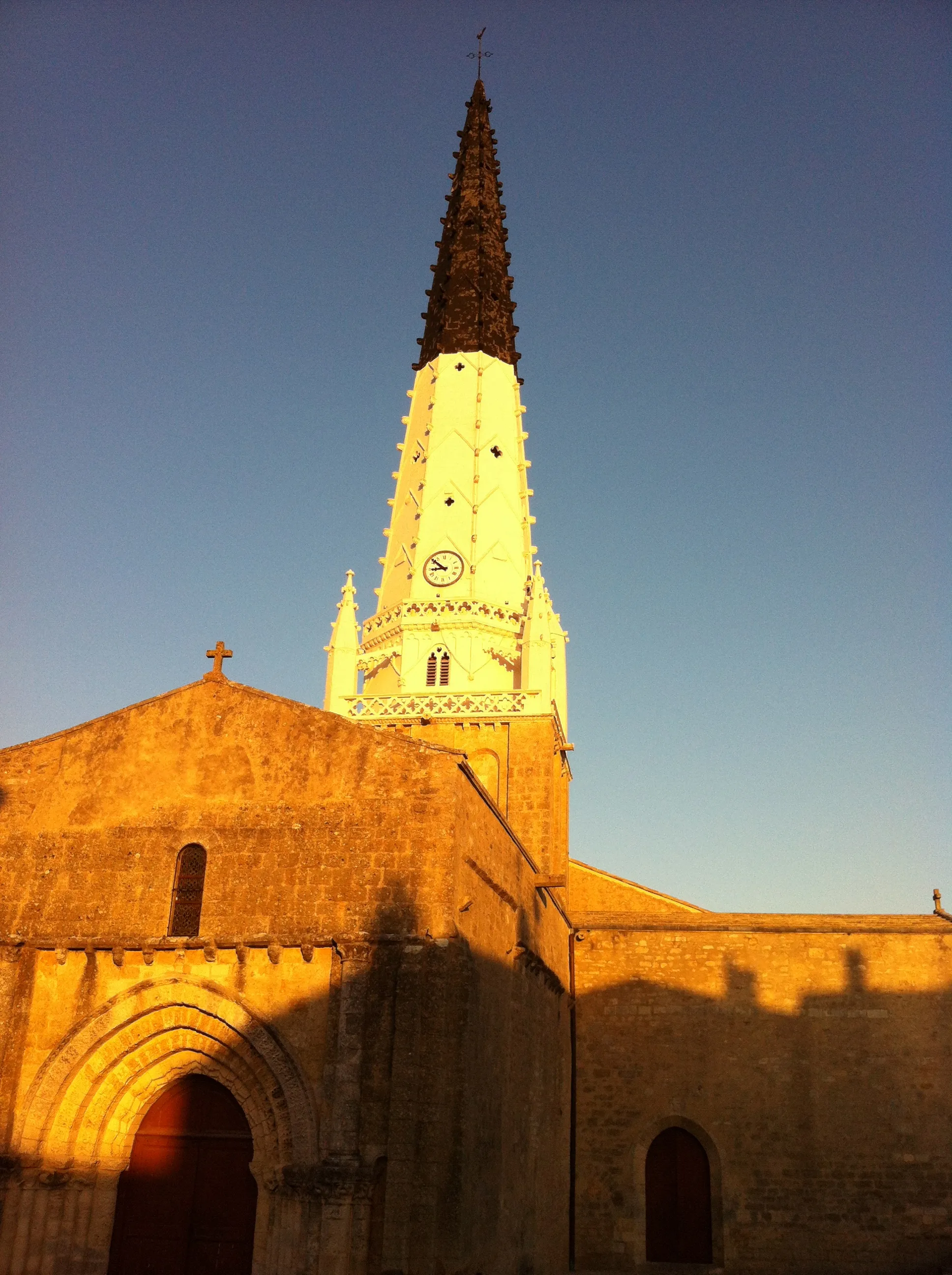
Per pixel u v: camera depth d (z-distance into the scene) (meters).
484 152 58.28
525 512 50.00
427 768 23.14
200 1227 22.55
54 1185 22.03
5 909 23.98
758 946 37.53
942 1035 36.03
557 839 41.00
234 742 24.55
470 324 51.97
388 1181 20.16
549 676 42.72
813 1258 34.00
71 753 25.20
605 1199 35.03
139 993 22.80
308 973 22.33
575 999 37.34
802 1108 35.53
